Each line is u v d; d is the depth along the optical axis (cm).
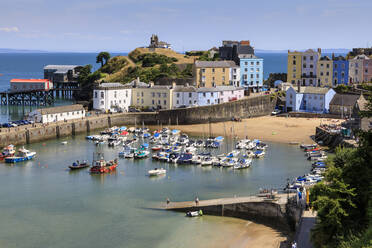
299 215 7688
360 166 7012
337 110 18538
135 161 12556
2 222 8212
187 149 13550
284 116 19212
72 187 10194
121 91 19650
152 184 10406
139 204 9106
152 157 12775
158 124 18262
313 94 19225
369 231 5606
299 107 19650
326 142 14288
